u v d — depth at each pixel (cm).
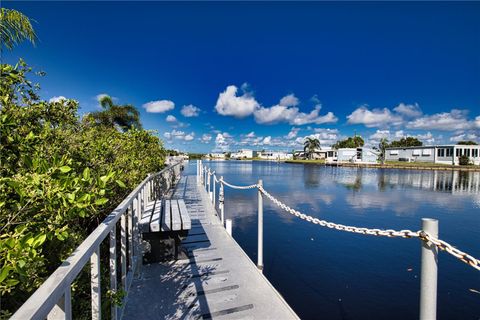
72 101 293
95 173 292
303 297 464
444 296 488
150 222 327
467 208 1305
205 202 796
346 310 429
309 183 2300
